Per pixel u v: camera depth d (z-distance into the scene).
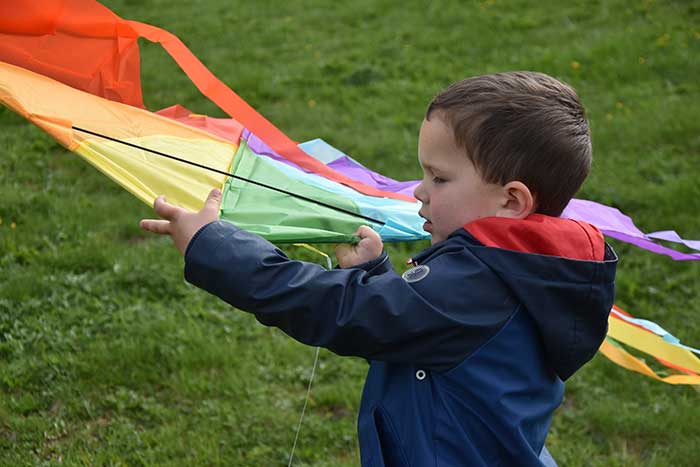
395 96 8.15
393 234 2.13
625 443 3.71
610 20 9.75
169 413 3.74
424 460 1.60
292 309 1.56
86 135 1.91
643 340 2.53
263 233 1.92
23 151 6.68
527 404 1.63
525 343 1.63
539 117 1.65
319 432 3.67
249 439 3.61
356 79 8.62
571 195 1.74
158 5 11.70
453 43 9.59
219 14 11.28
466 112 1.65
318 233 1.94
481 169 1.65
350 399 3.90
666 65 8.27
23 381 3.90
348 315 1.54
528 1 10.79
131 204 5.88
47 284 4.63
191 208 1.92
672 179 6.14
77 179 6.28
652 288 4.86
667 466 3.52
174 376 3.99
